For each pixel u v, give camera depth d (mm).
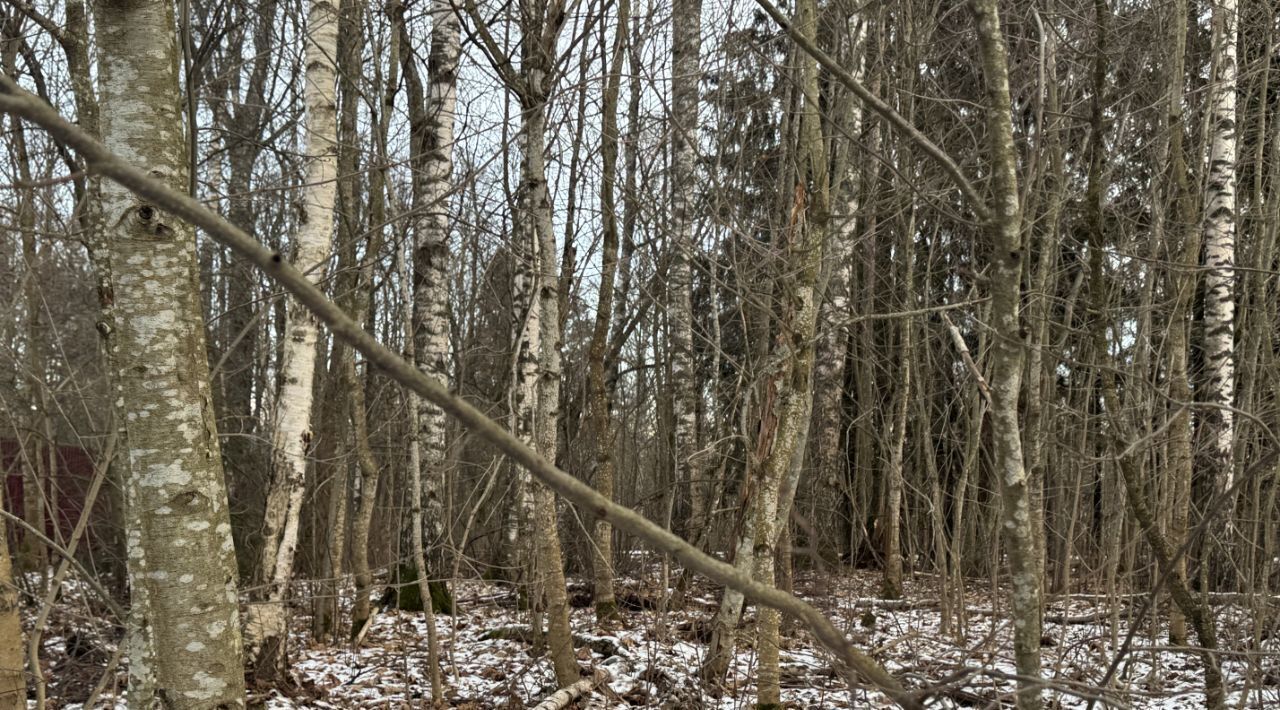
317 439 10406
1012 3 6227
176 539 2689
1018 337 2393
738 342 12211
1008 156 2334
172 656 2680
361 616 7883
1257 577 6891
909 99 7340
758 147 8273
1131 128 7711
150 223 2707
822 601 6992
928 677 2846
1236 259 8484
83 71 3996
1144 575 9023
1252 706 4930
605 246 7023
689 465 10320
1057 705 4715
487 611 9312
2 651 3498
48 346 8773
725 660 5789
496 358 14219
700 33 7891
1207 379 7707
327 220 6441
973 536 12320
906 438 13523
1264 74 7402
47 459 8477
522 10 5227
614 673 6527
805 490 10977
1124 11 7371
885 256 11656
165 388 2705
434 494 9648
